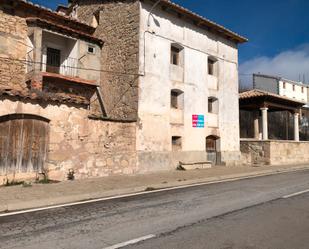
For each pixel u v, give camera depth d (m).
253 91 24.48
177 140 16.58
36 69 14.58
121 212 6.68
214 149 18.98
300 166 19.75
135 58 14.98
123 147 13.49
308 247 4.51
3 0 14.43
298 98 53.72
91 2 18.61
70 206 7.39
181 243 4.64
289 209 6.93
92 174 12.12
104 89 16.80
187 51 17.25
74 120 11.58
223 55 19.69
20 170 10.16
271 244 4.62
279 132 30.03
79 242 4.70
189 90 17.19
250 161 21.23
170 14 16.50
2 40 14.46
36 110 10.51
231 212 6.64
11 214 6.56
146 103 14.93
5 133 9.90
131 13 15.53
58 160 11.04
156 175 13.46
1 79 14.34
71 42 17.03
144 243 4.65
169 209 6.95
